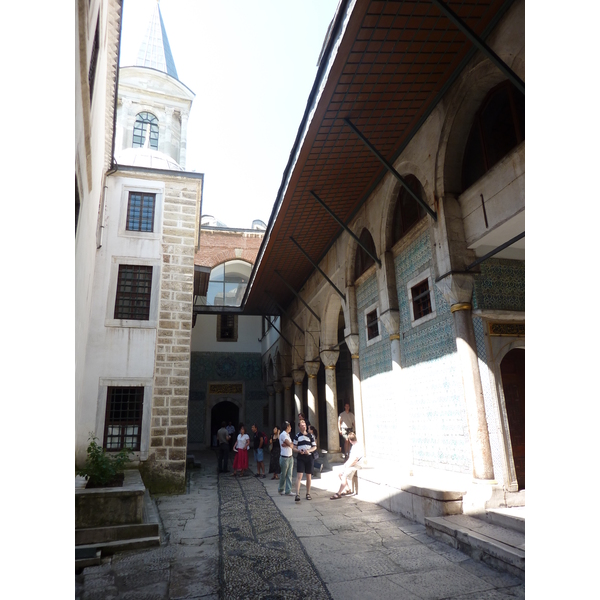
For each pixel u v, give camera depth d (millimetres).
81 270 7371
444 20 5609
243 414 24891
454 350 6730
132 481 7832
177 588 4273
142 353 11227
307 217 10906
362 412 10320
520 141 5625
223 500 9062
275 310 19969
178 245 12188
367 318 10305
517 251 6805
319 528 6320
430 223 7066
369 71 6367
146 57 30828
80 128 5289
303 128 7816
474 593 3898
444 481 6816
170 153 27156
